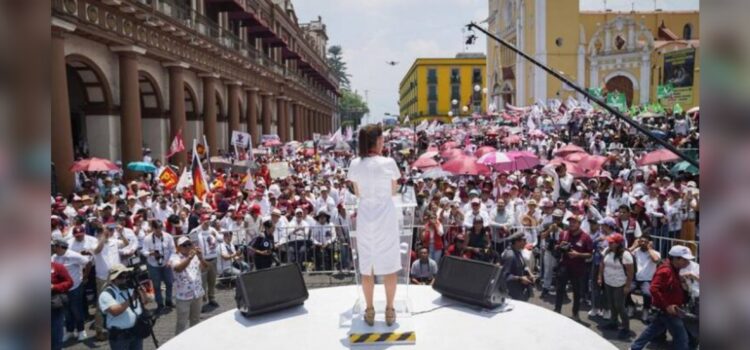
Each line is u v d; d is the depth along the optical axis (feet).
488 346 15.38
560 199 47.24
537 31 191.11
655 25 200.03
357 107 475.72
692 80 118.83
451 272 19.33
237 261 42.39
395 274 16.25
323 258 43.70
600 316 33.73
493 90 245.04
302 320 17.65
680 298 25.55
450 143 93.97
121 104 69.00
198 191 48.96
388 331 15.69
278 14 172.76
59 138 53.93
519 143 94.94
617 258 30.78
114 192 51.31
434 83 346.13
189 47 88.84
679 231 42.14
